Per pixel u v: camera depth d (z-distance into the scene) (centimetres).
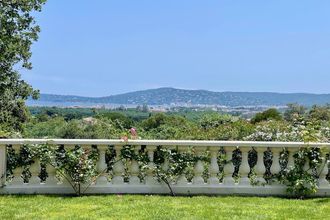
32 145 867
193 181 901
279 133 1155
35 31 2420
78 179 866
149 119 2052
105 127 1744
